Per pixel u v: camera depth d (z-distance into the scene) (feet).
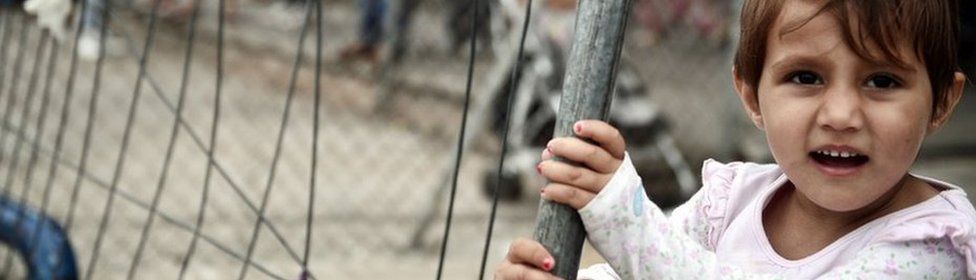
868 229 5.89
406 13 28.12
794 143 5.64
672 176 21.09
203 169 23.35
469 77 6.31
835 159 5.60
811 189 5.66
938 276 5.68
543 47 19.95
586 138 5.21
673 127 22.58
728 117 22.18
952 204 5.85
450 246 19.21
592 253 16.70
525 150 20.83
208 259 18.01
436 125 26.22
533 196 21.53
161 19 35.88
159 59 33.88
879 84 5.56
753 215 6.33
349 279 17.35
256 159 24.40
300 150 25.38
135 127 25.89
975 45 25.93
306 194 21.97
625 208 5.29
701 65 22.79
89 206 20.13
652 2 23.77
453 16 27.27
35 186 20.67
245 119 27.50
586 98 5.23
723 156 22.22
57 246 11.27
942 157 23.17
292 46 34.22
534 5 19.85
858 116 5.48
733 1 22.00
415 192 22.09
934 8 5.60
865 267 5.72
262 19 36.83
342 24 33.09
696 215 6.68
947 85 5.90
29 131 24.45
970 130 23.93
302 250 18.62
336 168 23.72
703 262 5.45
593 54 5.21
